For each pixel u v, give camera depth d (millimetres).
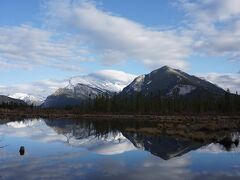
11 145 42031
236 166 29250
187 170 27453
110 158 33531
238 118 133375
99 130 73312
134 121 115250
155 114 174500
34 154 34719
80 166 28516
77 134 62875
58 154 35344
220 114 168000
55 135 59000
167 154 36625
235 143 46062
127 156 35156
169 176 25047
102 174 25312
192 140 51062
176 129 70375
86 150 39562
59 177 23875
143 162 31297
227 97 182500
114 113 183500
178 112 182625
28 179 23031
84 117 153250
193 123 92125
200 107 183875
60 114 176625
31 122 100375
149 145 45562
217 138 52000
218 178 24391
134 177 24547
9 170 25859
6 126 78500
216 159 33094
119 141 51062
